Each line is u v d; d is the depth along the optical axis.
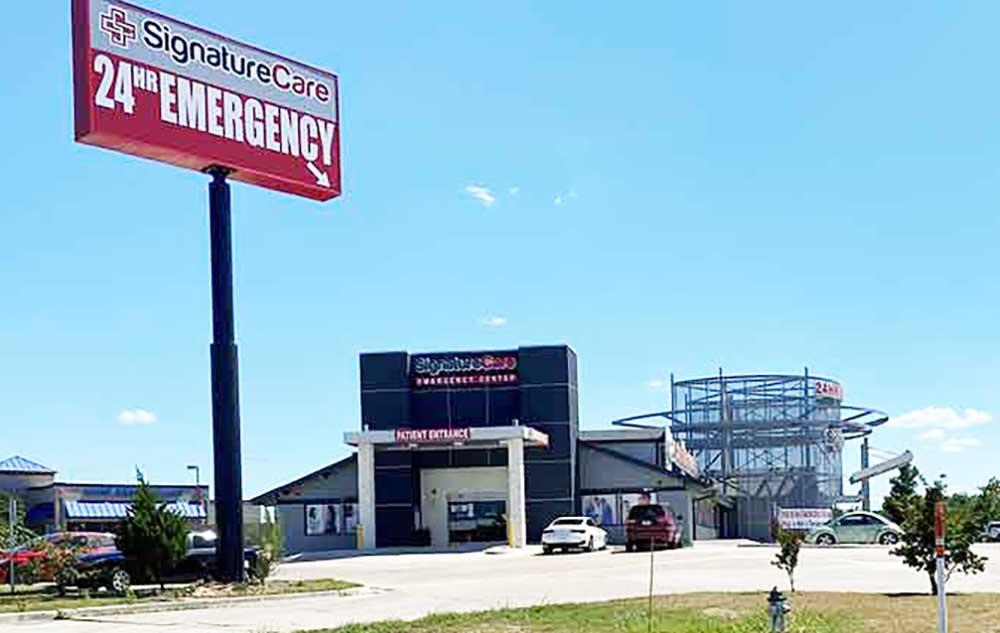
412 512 56.03
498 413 57.56
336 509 57.59
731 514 73.31
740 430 74.12
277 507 57.81
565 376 57.28
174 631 18.59
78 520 63.78
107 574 26.86
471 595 25.16
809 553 41.44
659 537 45.78
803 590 23.67
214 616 21.16
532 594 24.98
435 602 23.52
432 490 57.12
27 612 21.64
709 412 75.12
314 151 29.84
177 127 26.69
